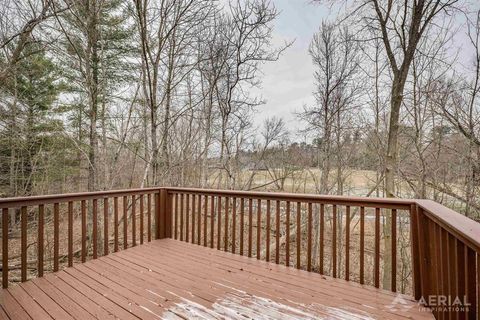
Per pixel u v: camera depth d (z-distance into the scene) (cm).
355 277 830
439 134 705
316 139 1027
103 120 785
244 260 348
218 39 806
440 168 710
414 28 558
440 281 189
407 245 750
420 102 673
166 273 305
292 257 867
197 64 771
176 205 445
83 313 223
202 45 796
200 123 883
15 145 827
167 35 657
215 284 278
